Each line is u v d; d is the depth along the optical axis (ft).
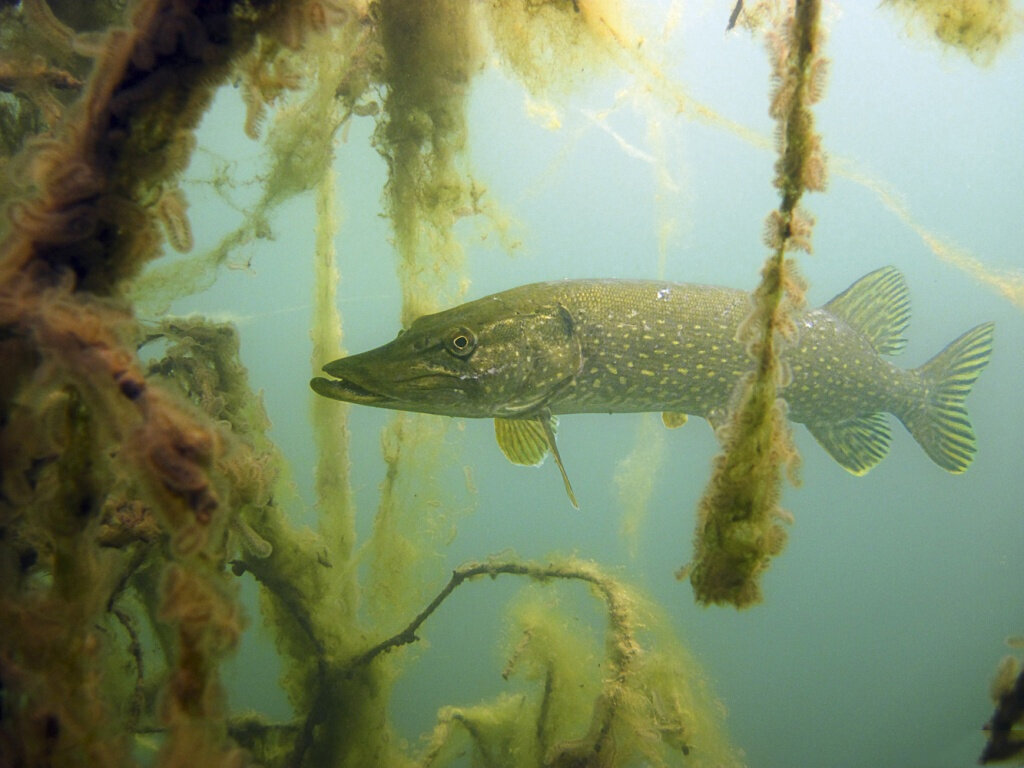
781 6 9.89
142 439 4.10
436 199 13.46
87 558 5.03
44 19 8.41
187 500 4.19
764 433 6.64
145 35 4.62
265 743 12.96
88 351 4.22
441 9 11.90
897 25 9.11
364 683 13.00
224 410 12.31
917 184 110.73
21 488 4.77
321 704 12.48
